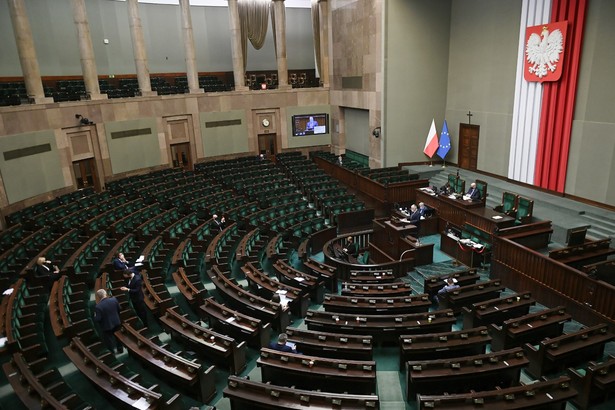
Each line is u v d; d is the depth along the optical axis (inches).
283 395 240.1
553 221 518.3
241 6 1018.1
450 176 663.8
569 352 286.7
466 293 384.2
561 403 237.9
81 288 392.8
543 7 584.7
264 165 903.1
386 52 775.7
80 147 776.3
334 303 362.0
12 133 645.3
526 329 311.7
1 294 396.8
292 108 1042.7
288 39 1180.5
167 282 452.4
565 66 562.6
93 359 261.6
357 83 901.2
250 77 1122.7
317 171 864.3
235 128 1002.7
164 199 703.1
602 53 519.2
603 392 266.2
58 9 884.6
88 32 773.3
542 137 611.5
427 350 291.0
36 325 328.5
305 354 302.7
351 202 690.8
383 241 568.1
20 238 534.9
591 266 382.9
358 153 978.1
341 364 264.4
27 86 687.1
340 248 543.8
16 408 258.5
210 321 352.5
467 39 748.0
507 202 555.2
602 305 354.3
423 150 845.2
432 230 618.2
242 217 605.9
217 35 1117.7
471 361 265.4
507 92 671.8
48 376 266.5
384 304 360.5
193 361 283.6
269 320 363.3
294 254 548.4
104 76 966.4
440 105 824.9
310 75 1213.1
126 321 331.9
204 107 958.4
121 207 629.9
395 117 812.0
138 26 852.0
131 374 284.2
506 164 690.8
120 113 835.4
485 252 501.0
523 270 430.6
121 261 426.6
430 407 230.1
